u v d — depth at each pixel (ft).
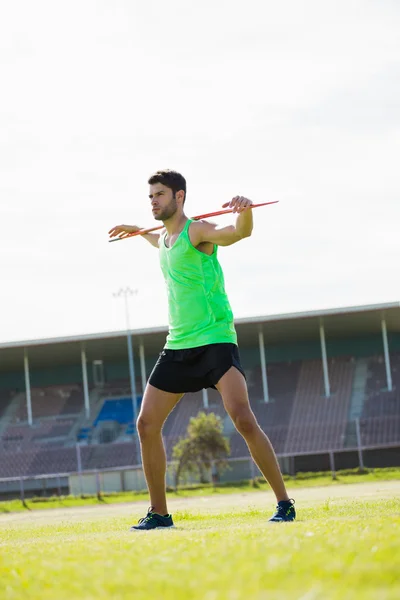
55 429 268.41
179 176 32.99
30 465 238.07
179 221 33.01
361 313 247.91
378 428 231.09
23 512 138.72
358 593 11.36
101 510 106.83
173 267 32.12
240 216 30.55
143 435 32.89
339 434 231.91
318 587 11.91
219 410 261.44
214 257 32.32
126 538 23.75
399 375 270.67
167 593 12.61
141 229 36.65
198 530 26.55
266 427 245.86
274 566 14.02
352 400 257.75
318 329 270.87
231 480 224.94
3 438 263.70
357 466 223.92
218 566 14.73
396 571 13.17
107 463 234.99
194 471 209.15
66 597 13.39
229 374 31.53
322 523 23.30
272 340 285.64
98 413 277.85
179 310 32.22
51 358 285.02
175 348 32.40
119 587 13.70
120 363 302.25
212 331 31.81
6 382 303.68
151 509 33.37
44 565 17.31
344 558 14.83
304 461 225.76
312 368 284.20
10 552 21.42
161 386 32.63
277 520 31.22
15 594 14.29
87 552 19.45
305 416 251.60
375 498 60.64
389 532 18.48
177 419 259.39
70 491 201.77
